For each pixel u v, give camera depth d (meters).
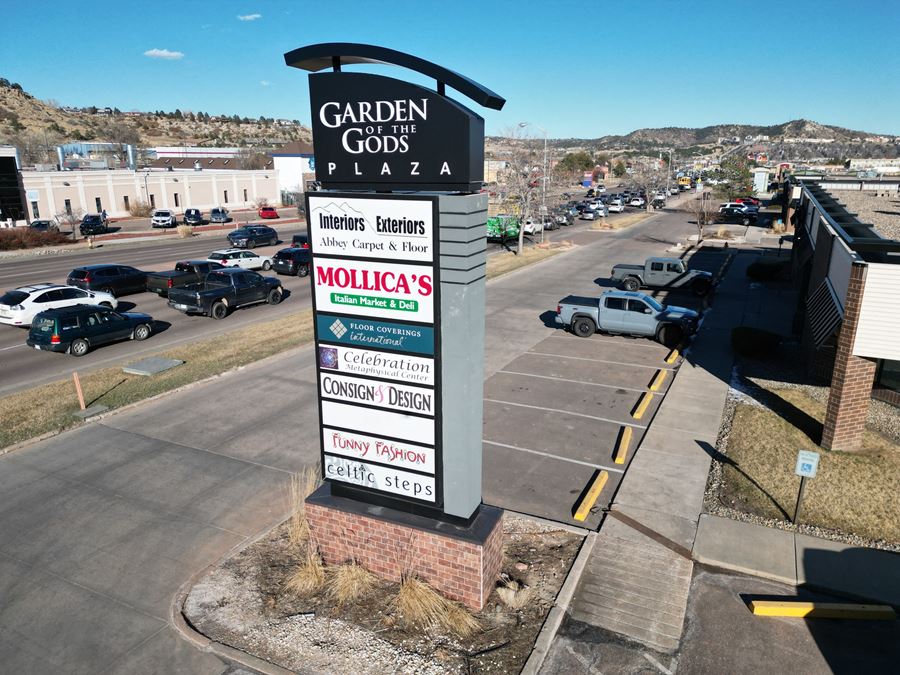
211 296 25.66
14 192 61.16
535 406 16.25
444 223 7.66
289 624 8.31
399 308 8.21
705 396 16.84
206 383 17.83
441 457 8.49
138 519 10.90
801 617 8.69
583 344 22.19
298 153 99.38
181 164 120.88
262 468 12.75
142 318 22.62
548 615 8.51
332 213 8.33
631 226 63.34
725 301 29.83
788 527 10.72
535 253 44.38
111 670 7.61
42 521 10.84
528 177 48.59
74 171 66.31
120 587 9.13
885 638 8.30
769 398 16.67
